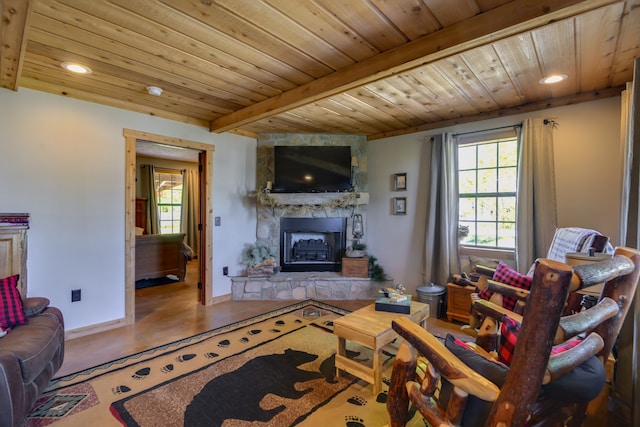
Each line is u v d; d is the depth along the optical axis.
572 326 0.88
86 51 2.18
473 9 1.68
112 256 3.23
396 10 1.69
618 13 1.68
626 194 2.09
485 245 3.66
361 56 2.23
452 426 0.95
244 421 1.79
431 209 3.84
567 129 3.00
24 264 2.45
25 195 2.74
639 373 1.53
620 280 1.10
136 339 2.94
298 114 3.62
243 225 4.46
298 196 4.34
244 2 1.63
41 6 1.66
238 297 4.26
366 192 4.54
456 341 1.28
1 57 2.08
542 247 3.06
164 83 2.76
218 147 4.14
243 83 2.73
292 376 2.27
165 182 7.80
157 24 1.84
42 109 2.80
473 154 3.74
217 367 2.39
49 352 1.86
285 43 2.05
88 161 3.06
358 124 4.06
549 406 1.02
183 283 5.29
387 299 2.46
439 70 2.43
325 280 4.27
